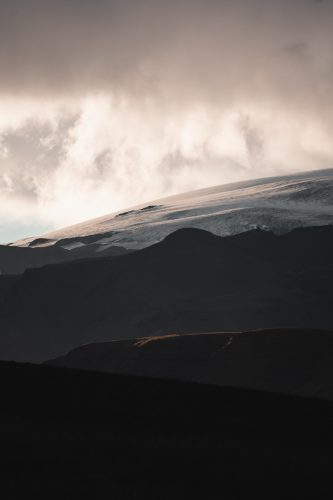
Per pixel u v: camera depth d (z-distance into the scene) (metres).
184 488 62.56
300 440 84.69
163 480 63.94
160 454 71.56
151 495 59.91
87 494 58.78
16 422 79.44
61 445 71.12
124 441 75.50
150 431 82.19
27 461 65.38
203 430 85.12
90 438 75.25
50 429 77.75
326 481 68.25
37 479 61.12
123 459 68.56
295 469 71.06
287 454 76.88
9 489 58.44
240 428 87.50
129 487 61.28
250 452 76.19
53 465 64.81
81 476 62.75
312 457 76.50
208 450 75.12
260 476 67.75
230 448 77.12
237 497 62.03
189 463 69.56
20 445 69.88
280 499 62.75
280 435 86.06
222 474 67.25
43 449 69.25
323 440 85.75
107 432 79.31
